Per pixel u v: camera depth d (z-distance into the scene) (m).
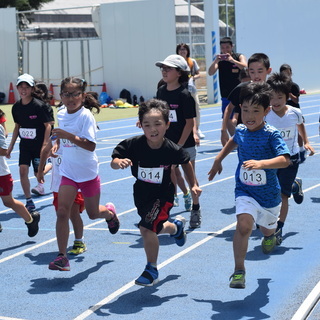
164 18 34.81
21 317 6.10
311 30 39.38
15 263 7.96
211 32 33.38
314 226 9.23
